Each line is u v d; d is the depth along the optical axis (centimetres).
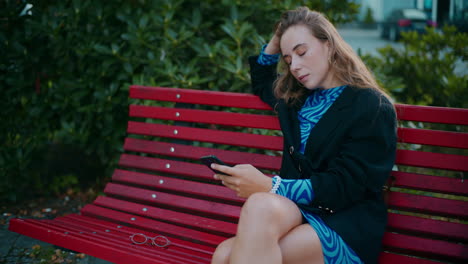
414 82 493
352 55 222
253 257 181
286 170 232
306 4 398
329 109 220
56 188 426
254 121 269
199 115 284
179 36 370
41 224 265
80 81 383
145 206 288
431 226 222
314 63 219
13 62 387
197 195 294
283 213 191
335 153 215
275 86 257
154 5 375
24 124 393
